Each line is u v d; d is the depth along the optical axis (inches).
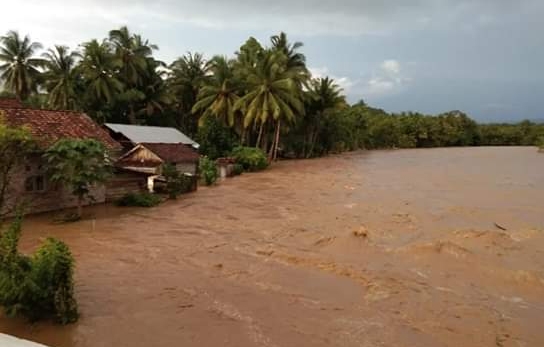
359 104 4340.6
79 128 847.1
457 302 378.3
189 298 384.8
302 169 1648.6
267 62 1787.6
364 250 530.3
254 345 302.8
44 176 743.1
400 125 3526.1
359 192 1024.2
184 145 1375.5
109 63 1727.4
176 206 858.1
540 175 1338.6
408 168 1638.8
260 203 890.7
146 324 331.9
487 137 3991.1
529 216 720.3
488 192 994.1
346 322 340.2
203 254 522.3
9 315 311.6
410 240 572.1
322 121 2504.9
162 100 1951.3
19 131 574.9
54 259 324.2
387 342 308.7
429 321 342.3
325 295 394.6
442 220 694.5
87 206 823.7
